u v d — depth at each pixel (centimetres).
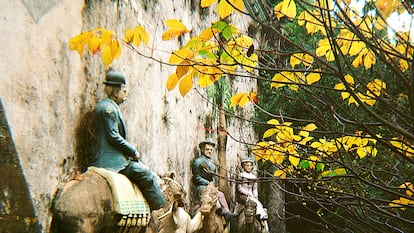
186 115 1136
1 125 430
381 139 417
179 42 1128
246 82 1725
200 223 970
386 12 378
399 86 485
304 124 1633
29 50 512
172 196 814
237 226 1345
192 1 1265
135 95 817
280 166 539
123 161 610
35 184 503
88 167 594
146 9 905
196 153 1197
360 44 452
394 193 416
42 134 523
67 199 537
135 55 825
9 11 486
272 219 1730
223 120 1388
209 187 977
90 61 647
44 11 546
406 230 1037
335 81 1104
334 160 471
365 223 455
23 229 411
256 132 1884
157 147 921
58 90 564
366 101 462
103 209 554
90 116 632
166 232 813
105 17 707
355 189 518
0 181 411
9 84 476
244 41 432
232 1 374
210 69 405
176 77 388
